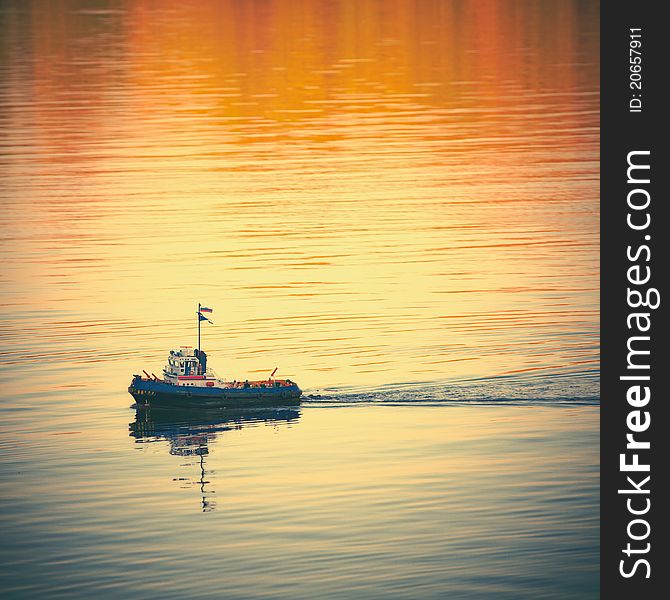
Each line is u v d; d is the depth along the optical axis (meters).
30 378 186.25
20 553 134.38
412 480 150.75
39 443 163.62
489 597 125.31
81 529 139.50
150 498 146.88
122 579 129.25
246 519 141.38
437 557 132.50
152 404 174.50
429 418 170.50
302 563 131.75
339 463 156.25
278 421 171.00
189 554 133.62
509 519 140.12
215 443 163.75
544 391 178.38
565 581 128.38
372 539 136.00
